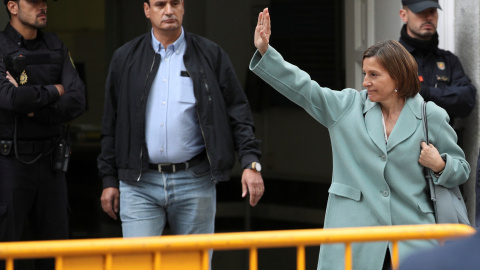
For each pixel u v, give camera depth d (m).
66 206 10.72
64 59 10.61
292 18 18.62
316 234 6.04
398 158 8.10
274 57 8.11
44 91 10.05
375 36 13.27
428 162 8.05
